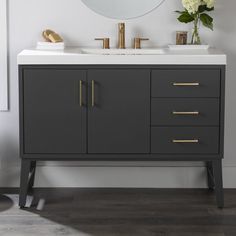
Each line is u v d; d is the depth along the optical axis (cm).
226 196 520
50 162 537
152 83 482
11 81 533
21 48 530
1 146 536
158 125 487
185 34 516
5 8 523
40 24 527
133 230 457
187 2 502
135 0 525
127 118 486
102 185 537
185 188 537
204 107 484
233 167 538
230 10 526
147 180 538
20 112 484
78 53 488
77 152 489
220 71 481
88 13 527
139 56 479
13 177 539
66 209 493
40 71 480
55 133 487
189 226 464
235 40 529
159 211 489
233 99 534
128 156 489
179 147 488
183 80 481
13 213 486
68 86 482
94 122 486
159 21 527
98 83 482
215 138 488
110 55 479
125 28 528
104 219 475
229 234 452
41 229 459
